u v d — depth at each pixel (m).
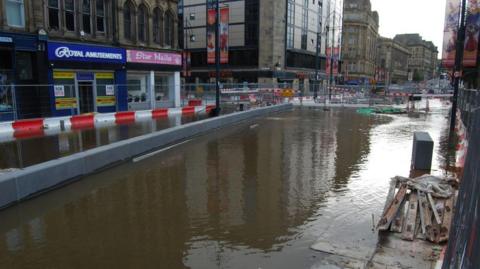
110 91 27.20
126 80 28.91
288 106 34.12
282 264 5.21
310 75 70.44
